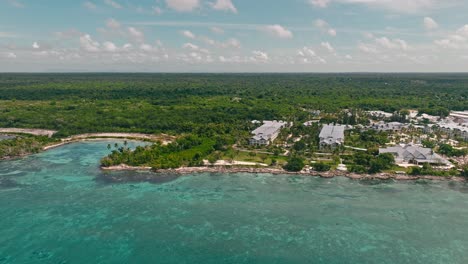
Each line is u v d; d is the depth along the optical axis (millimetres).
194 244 106562
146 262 98000
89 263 97250
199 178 160625
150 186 150500
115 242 107062
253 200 136625
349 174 163000
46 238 108625
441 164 172250
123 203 133125
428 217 123312
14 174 164125
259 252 102938
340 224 118375
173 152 194125
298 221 120250
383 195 141500
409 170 165375
